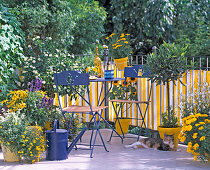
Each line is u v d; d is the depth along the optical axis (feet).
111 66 19.52
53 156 13.25
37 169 12.03
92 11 38.40
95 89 19.58
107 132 18.99
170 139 14.69
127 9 35.76
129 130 22.17
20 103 15.01
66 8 35.17
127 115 19.10
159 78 14.79
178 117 15.90
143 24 34.71
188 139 12.82
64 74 13.96
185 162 12.82
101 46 39.88
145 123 18.01
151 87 17.39
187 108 14.15
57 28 33.32
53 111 16.87
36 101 15.87
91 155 13.82
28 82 16.46
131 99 18.52
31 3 32.22
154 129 17.43
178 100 15.67
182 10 33.14
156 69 14.71
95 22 38.29
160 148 14.88
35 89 16.46
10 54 16.96
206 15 33.22
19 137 12.67
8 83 16.70
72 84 13.80
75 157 13.80
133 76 16.83
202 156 12.39
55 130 13.17
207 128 12.26
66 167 12.26
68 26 34.06
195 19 33.17
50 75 17.47
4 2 29.04
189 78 15.79
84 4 39.40
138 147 15.28
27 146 12.66
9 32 16.81
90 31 38.55
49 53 18.17
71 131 17.01
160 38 33.65
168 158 13.48
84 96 19.19
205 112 13.76
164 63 14.60
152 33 32.60
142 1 34.17
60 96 18.76
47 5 33.73
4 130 12.67
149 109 17.74
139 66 16.67
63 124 16.85
